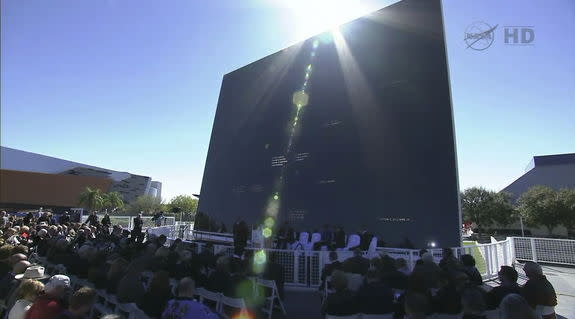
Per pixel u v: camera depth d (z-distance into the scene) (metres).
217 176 20.33
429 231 11.34
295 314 7.85
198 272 7.08
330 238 13.20
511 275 5.07
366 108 14.17
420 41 13.35
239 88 21.58
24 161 105.50
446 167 11.52
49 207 75.81
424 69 12.94
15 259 6.06
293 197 15.27
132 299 5.75
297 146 16.08
